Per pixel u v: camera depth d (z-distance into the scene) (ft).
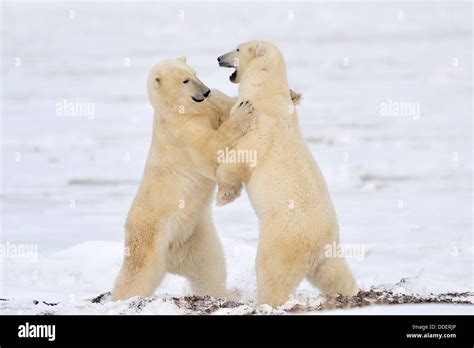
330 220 24.13
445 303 24.57
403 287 29.40
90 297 30.50
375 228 51.44
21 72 175.73
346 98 124.67
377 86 138.31
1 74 172.35
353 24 270.26
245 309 23.61
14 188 71.10
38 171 79.15
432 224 52.85
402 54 187.11
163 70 27.50
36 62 194.29
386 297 25.23
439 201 61.72
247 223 51.85
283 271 23.56
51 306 26.78
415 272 37.35
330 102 120.78
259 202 24.45
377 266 39.27
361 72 158.71
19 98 137.49
